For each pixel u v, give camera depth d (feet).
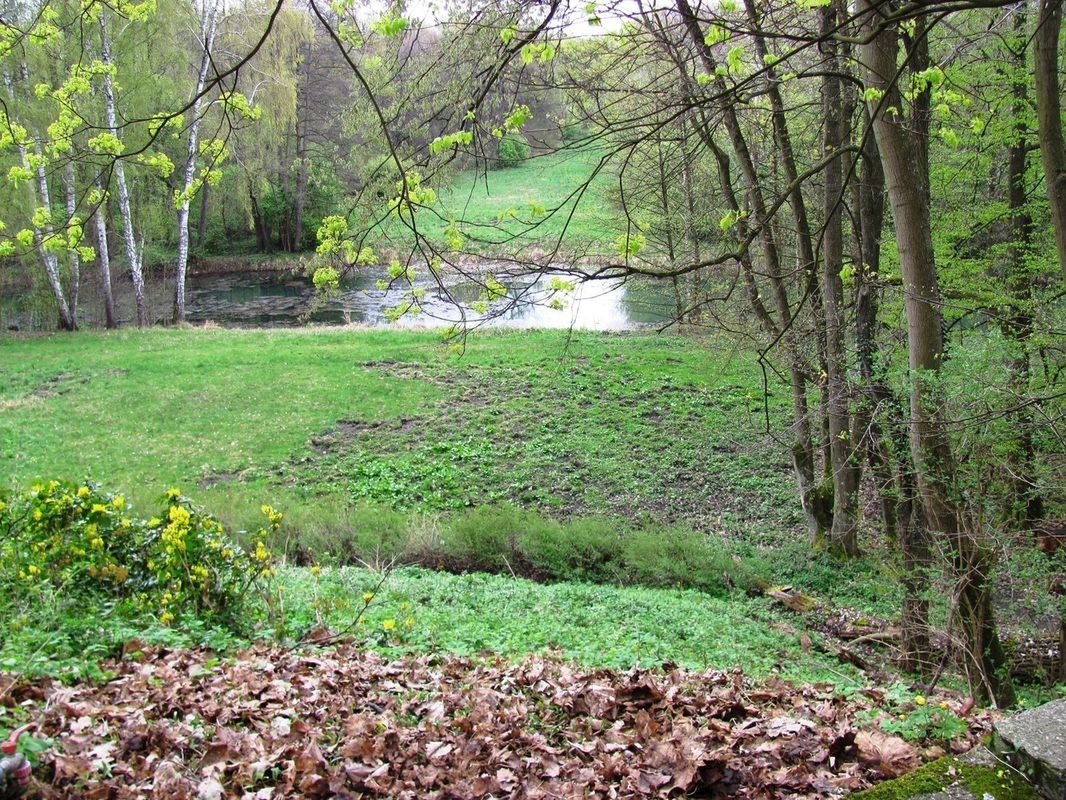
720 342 64.34
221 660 16.06
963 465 25.31
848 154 37.35
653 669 21.21
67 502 19.39
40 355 85.40
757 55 24.09
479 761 12.41
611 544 43.04
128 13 22.21
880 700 17.72
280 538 42.09
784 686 18.57
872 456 36.96
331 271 17.12
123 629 15.93
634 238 16.88
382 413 69.10
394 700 14.87
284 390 74.38
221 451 61.62
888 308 40.86
